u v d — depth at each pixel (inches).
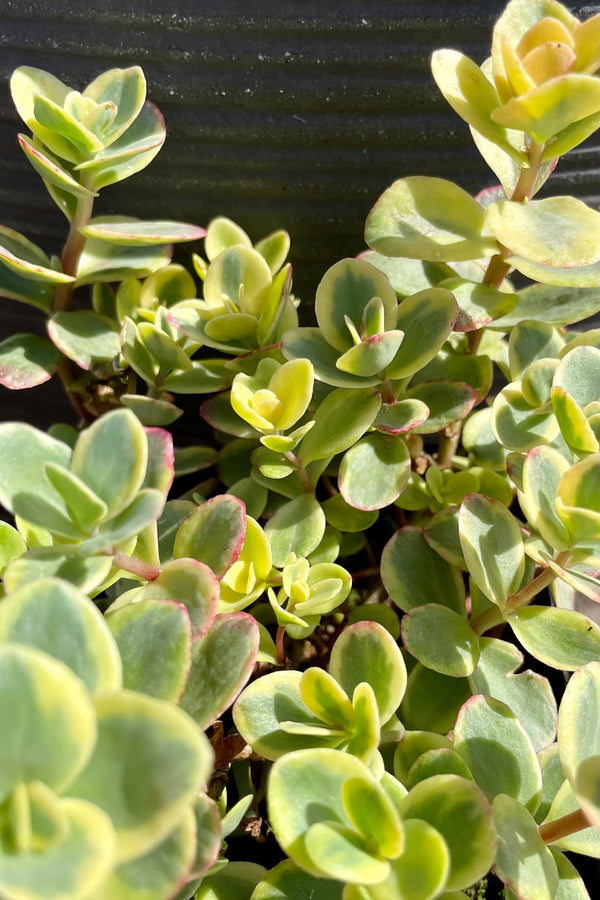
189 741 5.9
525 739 8.1
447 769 7.7
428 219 9.2
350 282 8.9
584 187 10.5
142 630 7.0
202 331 9.7
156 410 9.6
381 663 7.8
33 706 5.8
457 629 8.7
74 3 9.8
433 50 9.7
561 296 9.8
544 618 8.6
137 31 9.8
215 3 9.6
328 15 9.5
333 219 10.9
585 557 7.9
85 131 8.9
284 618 8.4
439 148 10.3
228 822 7.8
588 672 7.4
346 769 6.9
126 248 10.5
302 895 7.4
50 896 5.5
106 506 6.8
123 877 6.3
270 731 7.8
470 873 6.9
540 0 8.5
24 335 10.2
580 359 8.8
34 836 5.8
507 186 9.3
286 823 6.7
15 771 5.8
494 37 8.1
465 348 10.3
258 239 11.2
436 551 9.2
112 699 6.0
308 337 9.1
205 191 10.8
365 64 9.7
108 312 11.0
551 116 8.0
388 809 6.5
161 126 9.8
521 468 9.1
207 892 7.8
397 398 9.3
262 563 8.6
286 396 8.6
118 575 7.9
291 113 10.1
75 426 12.9
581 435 8.1
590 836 7.9
